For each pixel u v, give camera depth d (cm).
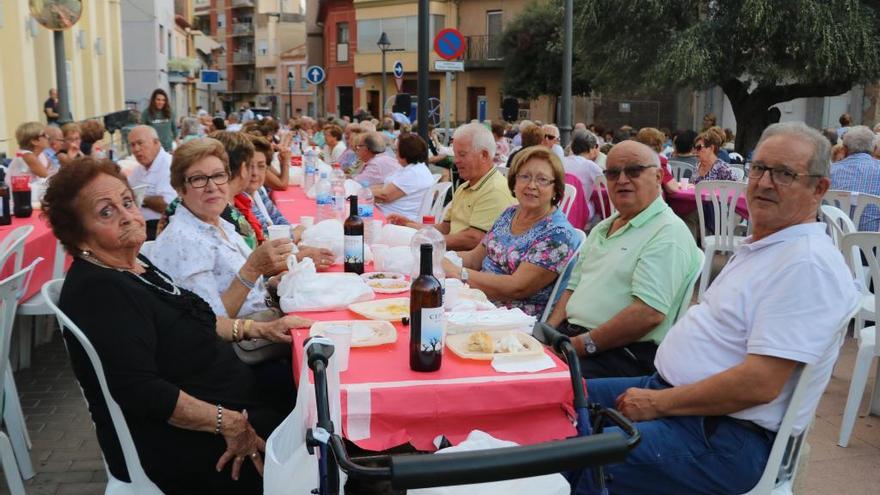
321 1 4284
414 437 218
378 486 229
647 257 320
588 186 815
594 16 1698
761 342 227
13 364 504
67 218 237
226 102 7769
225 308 302
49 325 567
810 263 227
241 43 7550
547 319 368
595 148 860
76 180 237
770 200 242
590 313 339
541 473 125
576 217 727
